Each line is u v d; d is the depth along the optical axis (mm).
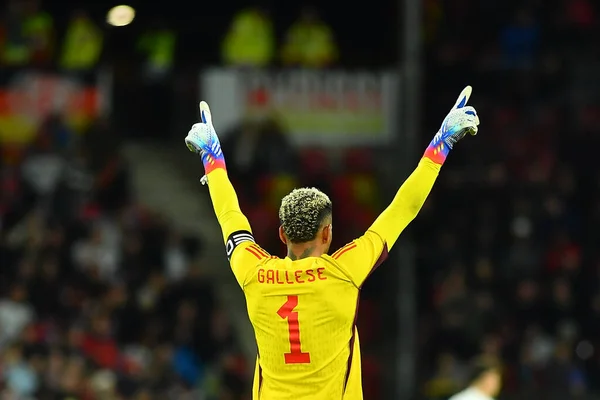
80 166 47875
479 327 41906
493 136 47469
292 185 46656
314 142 47969
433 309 43594
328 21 56000
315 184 46750
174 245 46219
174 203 49688
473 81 48188
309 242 12586
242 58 51000
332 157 47844
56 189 46656
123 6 51281
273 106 47844
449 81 48188
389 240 12672
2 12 51000
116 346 41406
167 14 55188
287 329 12391
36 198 47062
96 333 41406
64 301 43000
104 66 49875
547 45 50156
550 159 47469
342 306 12398
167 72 48594
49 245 44625
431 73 48094
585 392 42438
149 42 53156
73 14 55312
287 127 47938
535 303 44062
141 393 39906
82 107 48688
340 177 47062
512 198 46219
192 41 55219
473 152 47031
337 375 12422
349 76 48031
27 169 47750
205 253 48844
